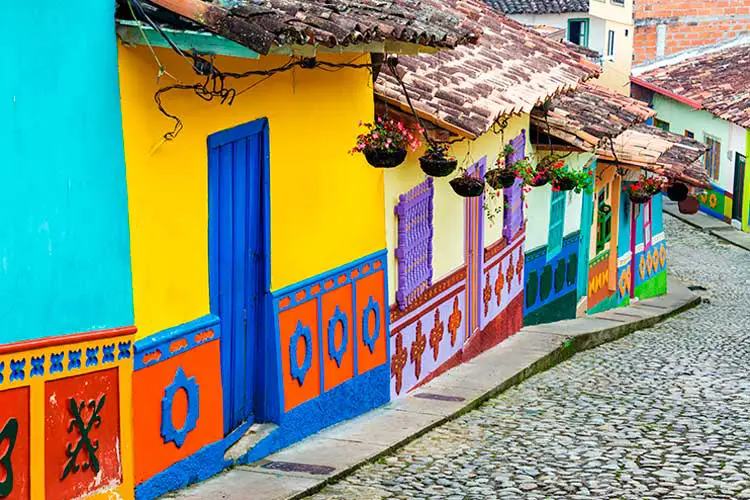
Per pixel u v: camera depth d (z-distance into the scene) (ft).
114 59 23.52
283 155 31.24
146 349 24.99
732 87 110.63
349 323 35.76
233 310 29.45
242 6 24.52
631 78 120.37
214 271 28.09
